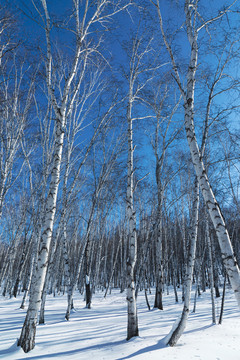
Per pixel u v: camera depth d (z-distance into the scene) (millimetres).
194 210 6562
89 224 11789
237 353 4773
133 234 6391
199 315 9773
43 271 5301
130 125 7469
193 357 4328
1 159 10484
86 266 14578
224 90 6660
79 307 13891
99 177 13242
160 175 12547
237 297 3236
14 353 4641
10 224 23109
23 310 12164
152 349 4762
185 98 4953
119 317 9500
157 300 12109
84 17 6566
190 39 5164
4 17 8039
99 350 4871
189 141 4531
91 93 11031
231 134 7598
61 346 5250
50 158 10914
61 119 6234
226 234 3594
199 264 18656
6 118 10734
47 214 5633
